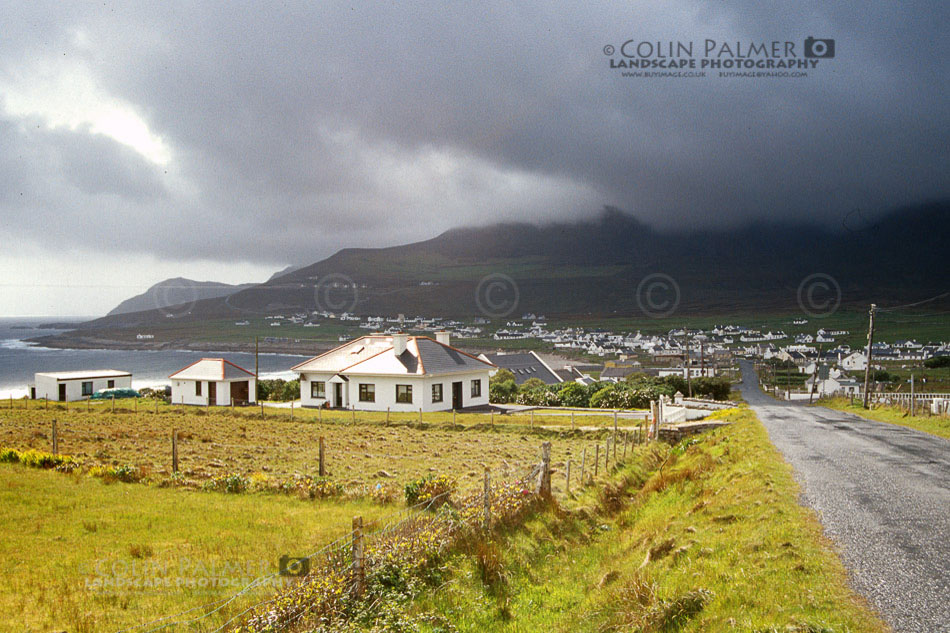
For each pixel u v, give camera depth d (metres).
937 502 14.21
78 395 77.06
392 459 26.89
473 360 59.06
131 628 9.15
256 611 9.54
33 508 16.41
